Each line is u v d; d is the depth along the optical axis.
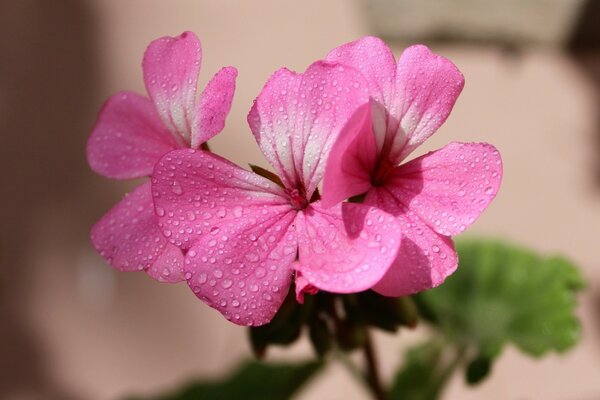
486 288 0.29
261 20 0.53
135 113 0.22
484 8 0.50
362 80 0.19
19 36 0.55
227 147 0.47
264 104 0.20
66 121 0.52
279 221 0.20
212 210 0.20
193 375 0.43
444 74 0.20
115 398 0.43
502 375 0.40
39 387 0.44
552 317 0.28
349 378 0.41
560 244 0.43
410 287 0.19
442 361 0.29
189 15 0.54
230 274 0.19
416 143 0.20
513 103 0.48
